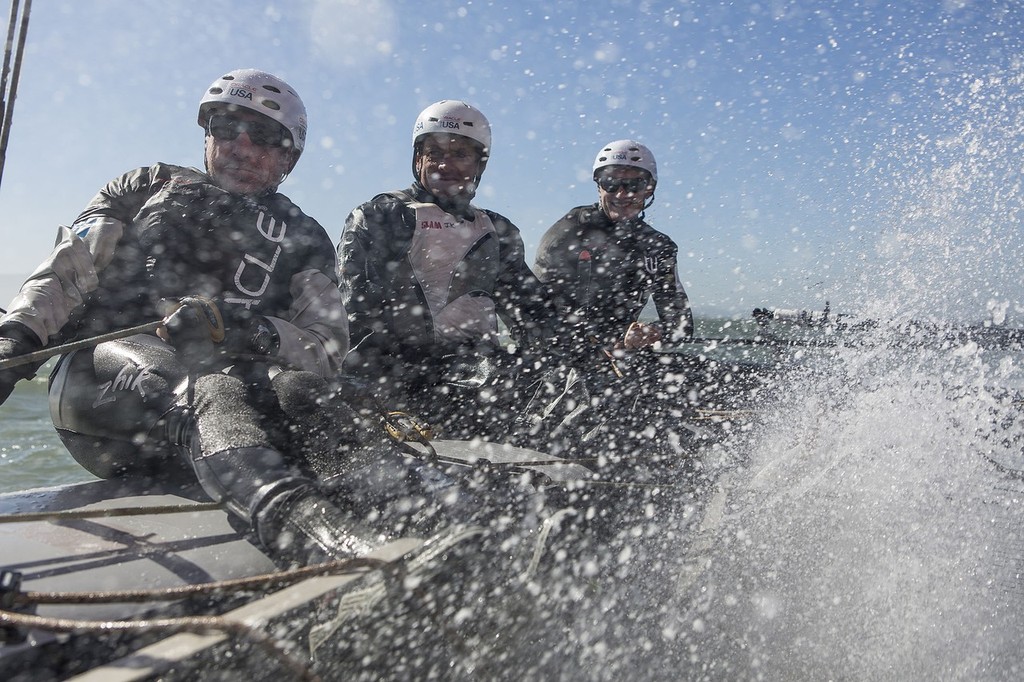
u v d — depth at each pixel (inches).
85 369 107.3
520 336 181.0
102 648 64.3
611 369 178.4
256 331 111.7
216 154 122.7
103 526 84.7
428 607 73.0
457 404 150.6
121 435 101.7
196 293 116.1
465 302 164.9
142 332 98.8
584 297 203.0
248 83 121.4
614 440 150.9
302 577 68.2
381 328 156.2
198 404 94.3
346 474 98.0
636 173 201.8
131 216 117.3
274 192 127.6
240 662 60.9
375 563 70.4
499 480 111.0
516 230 177.2
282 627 63.3
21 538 79.1
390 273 159.2
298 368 113.9
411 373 155.8
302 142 129.0
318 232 127.8
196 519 89.0
